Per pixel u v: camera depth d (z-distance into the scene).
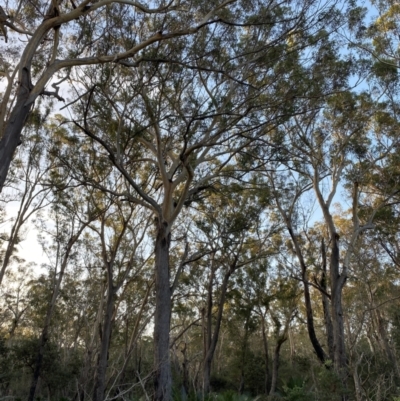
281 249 26.86
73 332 35.91
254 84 15.06
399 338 21.36
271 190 22.67
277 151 16.69
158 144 16.14
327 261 24.06
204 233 24.25
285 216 22.89
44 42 13.78
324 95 15.07
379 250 25.27
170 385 14.46
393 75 19.50
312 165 21.03
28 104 10.05
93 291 31.16
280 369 36.34
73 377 26.98
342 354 17.28
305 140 20.58
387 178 21.92
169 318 15.52
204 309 28.53
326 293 19.41
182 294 28.20
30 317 34.66
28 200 24.50
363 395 12.26
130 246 25.58
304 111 15.16
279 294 29.20
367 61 16.34
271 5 14.12
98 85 13.27
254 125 15.02
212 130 15.02
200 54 13.99
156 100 14.60
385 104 20.33
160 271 15.92
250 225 23.61
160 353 14.80
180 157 14.89
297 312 32.41
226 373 39.22
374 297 24.22
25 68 10.24
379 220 22.44
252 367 35.41
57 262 26.31
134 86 14.11
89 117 15.41
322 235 26.02
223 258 27.33
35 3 12.49
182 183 21.62
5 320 35.84
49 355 27.20
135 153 18.31
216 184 19.55
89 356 23.89
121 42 13.96
